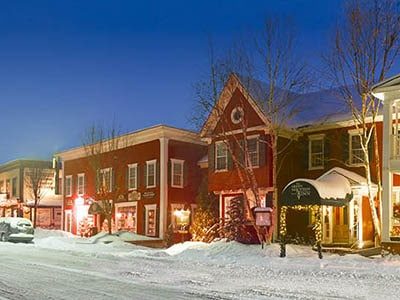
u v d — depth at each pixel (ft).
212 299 36.27
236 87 98.78
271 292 39.65
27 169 176.04
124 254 75.41
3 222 105.29
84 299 36.11
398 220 71.97
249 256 69.62
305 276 50.03
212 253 73.72
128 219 125.18
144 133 121.19
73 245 96.53
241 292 39.68
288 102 91.56
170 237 111.55
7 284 43.86
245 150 88.53
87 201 137.49
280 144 96.32
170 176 117.80
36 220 166.09
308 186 75.66
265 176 95.04
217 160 104.12
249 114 97.45
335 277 48.78
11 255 73.46
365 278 47.80
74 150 145.59
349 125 91.61
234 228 88.28
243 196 94.68
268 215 75.51
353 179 85.81
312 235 91.04
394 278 47.55
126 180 126.21
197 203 111.75
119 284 44.09
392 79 70.95
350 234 86.02
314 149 97.25
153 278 48.73
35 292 39.32
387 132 71.36
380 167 86.07
